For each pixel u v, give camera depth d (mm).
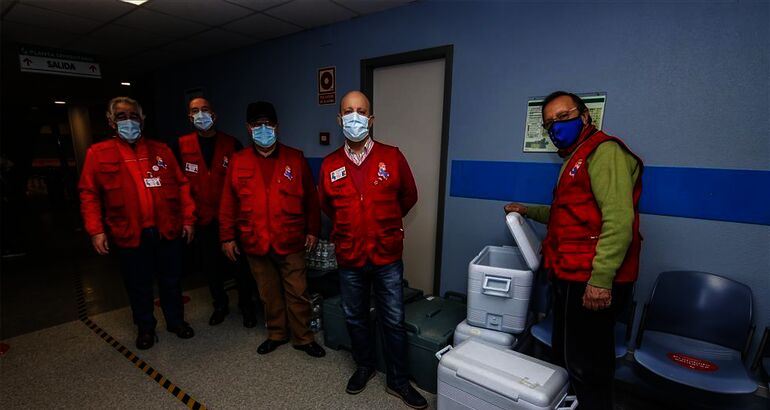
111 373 2084
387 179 1694
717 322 1679
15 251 4734
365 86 2889
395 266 1756
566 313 1435
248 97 3816
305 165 2174
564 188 1435
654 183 1837
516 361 1519
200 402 1837
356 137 1669
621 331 1870
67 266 4230
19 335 2547
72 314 2902
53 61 3857
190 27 3145
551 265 1520
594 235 1343
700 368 1533
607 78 1900
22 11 2805
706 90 1680
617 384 1926
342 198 1715
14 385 1972
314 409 1786
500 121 2260
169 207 2301
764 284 1644
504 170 2277
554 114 1486
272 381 2006
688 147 1745
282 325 2316
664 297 1800
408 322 1992
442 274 2643
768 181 1594
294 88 3381
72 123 8438
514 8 2133
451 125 2461
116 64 4637
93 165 2072
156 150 2262
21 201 9125
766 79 1560
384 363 2084
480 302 1830
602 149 1327
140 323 2338
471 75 2336
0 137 9906
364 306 1861
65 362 2197
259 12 2795
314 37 3146
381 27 2721
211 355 2270
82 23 3072
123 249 2209
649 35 1776
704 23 1653
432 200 2752
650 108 1811
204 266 2660
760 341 1659
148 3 2654
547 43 2049
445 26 2406
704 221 1743
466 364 1502
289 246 2092
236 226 2381
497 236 2367
